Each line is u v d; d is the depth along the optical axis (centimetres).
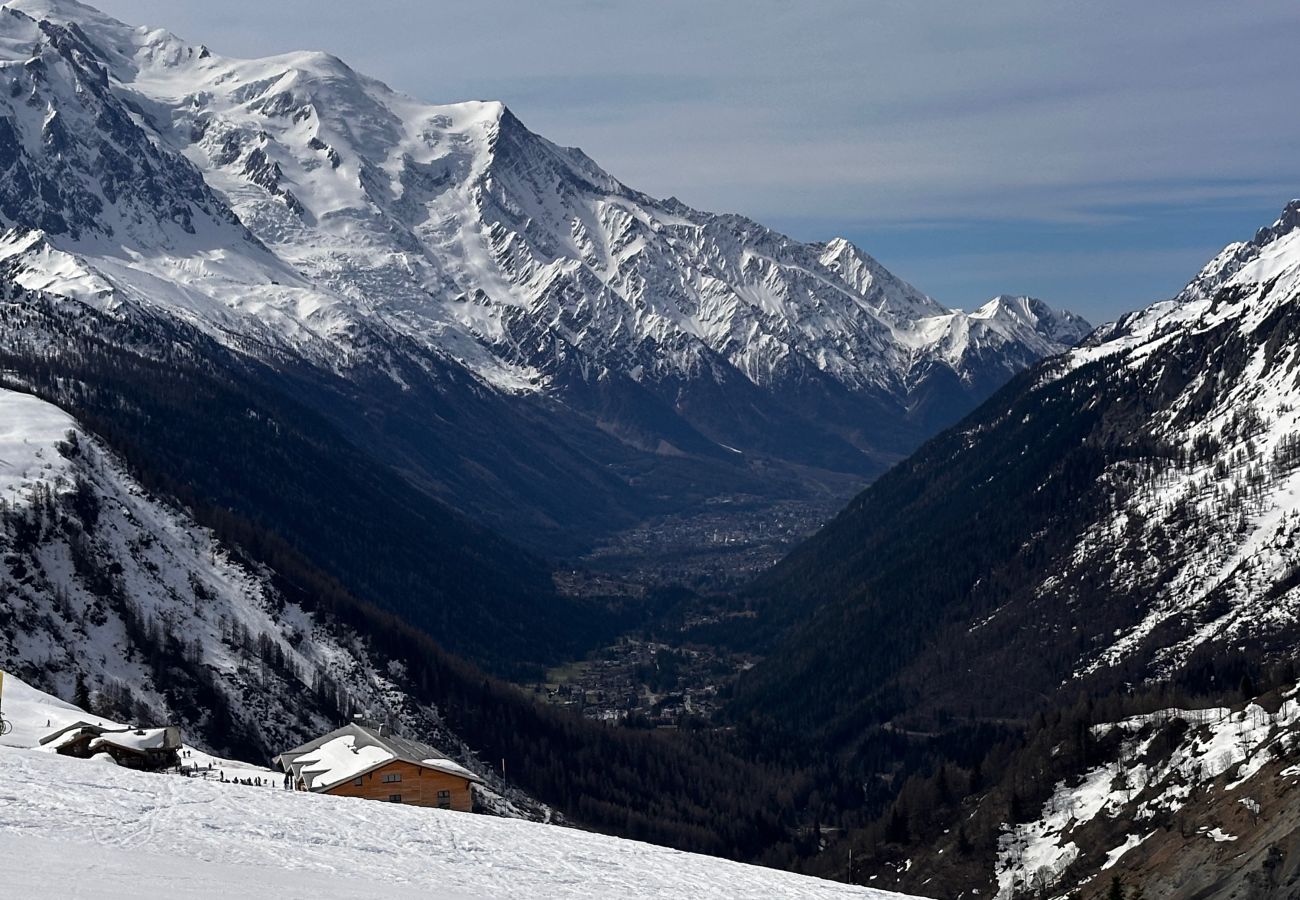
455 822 11725
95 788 11112
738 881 10975
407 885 9644
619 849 11575
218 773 17088
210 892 8781
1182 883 16262
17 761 11756
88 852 9394
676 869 11138
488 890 9819
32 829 9794
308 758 17550
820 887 11031
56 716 18062
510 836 11500
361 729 18300
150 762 16538
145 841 9831
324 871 9731
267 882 9225
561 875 10506
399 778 16200
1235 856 16025
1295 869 14675
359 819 11331
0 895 8219
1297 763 17188
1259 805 16850
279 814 11088
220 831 10356
